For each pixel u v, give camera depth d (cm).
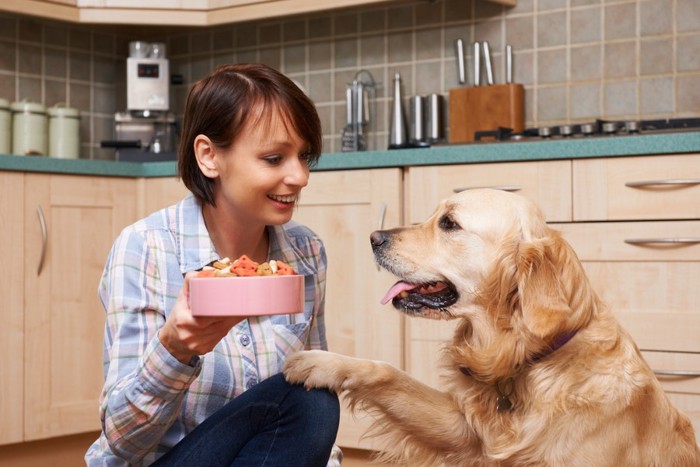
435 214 189
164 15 374
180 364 134
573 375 161
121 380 143
